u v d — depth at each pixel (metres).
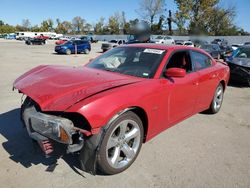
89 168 2.90
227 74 5.86
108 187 2.93
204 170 3.38
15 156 3.48
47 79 3.33
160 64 3.81
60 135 2.73
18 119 4.83
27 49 30.45
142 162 3.48
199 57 4.92
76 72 3.63
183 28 44.25
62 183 2.96
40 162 3.36
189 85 4.20
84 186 2.93
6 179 2.98
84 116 2.65
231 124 5.18
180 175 3.23
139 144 3.39
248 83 9.22
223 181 3.16
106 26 89.94
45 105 2.77
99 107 2.75
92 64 4.35
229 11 48.72
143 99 3.22
